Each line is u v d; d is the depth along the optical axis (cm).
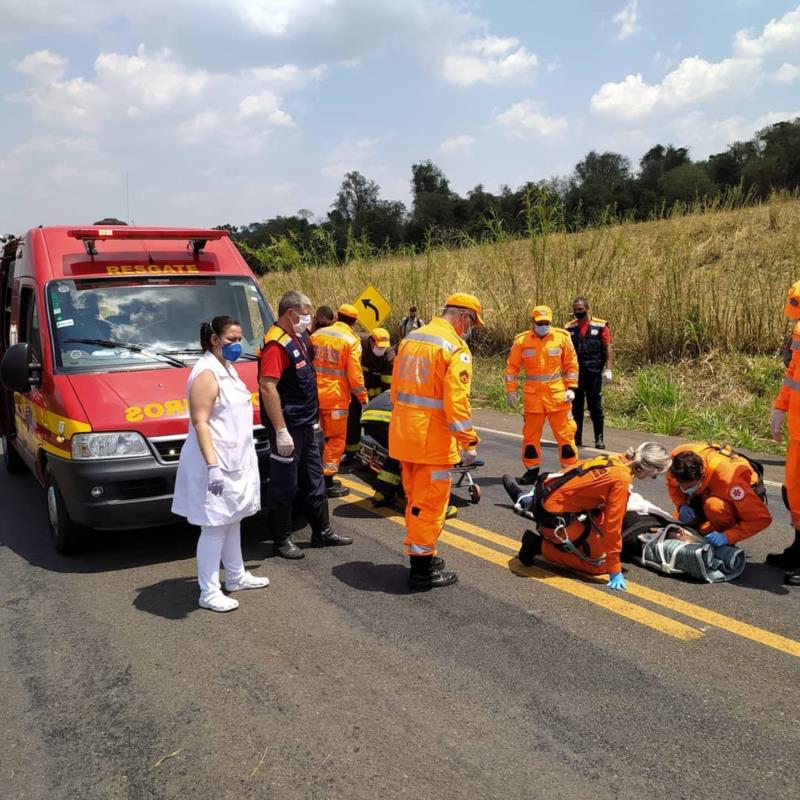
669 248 1352
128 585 491
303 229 1848
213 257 668
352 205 7956
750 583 474
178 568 521
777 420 514
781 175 4128
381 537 583
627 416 1084
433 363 450
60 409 519
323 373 683
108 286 608
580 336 899
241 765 297
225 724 326
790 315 501
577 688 348
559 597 455
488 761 295
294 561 529
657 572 493
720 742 304
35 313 609
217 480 428
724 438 922
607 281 1391
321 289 1753
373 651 389
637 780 281
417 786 281
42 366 563
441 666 371
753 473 493
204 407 427
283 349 516
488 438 975
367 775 288
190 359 571
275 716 331
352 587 478
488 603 448
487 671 365
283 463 526
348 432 815
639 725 317
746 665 367
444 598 456
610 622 418
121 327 584
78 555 553
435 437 455
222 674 369
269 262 1814
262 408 518
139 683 363
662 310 1267
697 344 1215
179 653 393
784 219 1647
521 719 323
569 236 1494
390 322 1633
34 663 388
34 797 283
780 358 1125
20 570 525
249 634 413
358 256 1736
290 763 297
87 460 497
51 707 346
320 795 277
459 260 1638
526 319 1474
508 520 616
